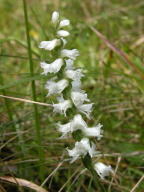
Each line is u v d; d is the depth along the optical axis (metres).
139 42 0.34
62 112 0.16
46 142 0.23
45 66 0.15
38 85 0.28
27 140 0.23
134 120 0.27
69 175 0.21
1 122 0.23
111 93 0.28
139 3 0.46
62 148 0.23
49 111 0.24
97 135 0.15
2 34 0.42
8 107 0.22
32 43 0.37
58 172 0.22
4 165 0.20
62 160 0.21
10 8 0.51
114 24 0.40
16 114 0.24
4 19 0.49
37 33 0.40
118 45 0.34
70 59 0.16
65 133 0.16
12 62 0.35
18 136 0.22
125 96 0.28
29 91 0.28
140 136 0.26
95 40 0.37
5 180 0.20
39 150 0.20
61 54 0.15
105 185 0.22
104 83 0.28
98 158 0.22
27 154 0.22
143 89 0.25
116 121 0.27
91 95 0.27
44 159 0.21
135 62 0.28
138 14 0.44
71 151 0.16
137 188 0.21
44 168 0.21
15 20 0.46
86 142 0.15
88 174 0.22
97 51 0.36
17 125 0.23
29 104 0.25
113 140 0.25
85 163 0.16
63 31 0.15
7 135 0.22
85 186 0.22
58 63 0.15
